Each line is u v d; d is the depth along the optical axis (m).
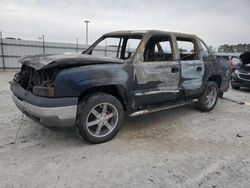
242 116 5.08
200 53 4.77
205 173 2.64
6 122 4.15
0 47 17.11
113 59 3.38
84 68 3.06
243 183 2.46
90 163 2.80
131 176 2.54
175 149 3.27
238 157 3.07
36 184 2.35
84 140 3.30
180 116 4.91
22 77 3.55
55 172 2.58
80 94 3.00
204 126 4.31
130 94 3.52
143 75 3.62
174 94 4.24
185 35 4.52
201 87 4.85
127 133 3.83
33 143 3.32
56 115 2.85
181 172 2.65
